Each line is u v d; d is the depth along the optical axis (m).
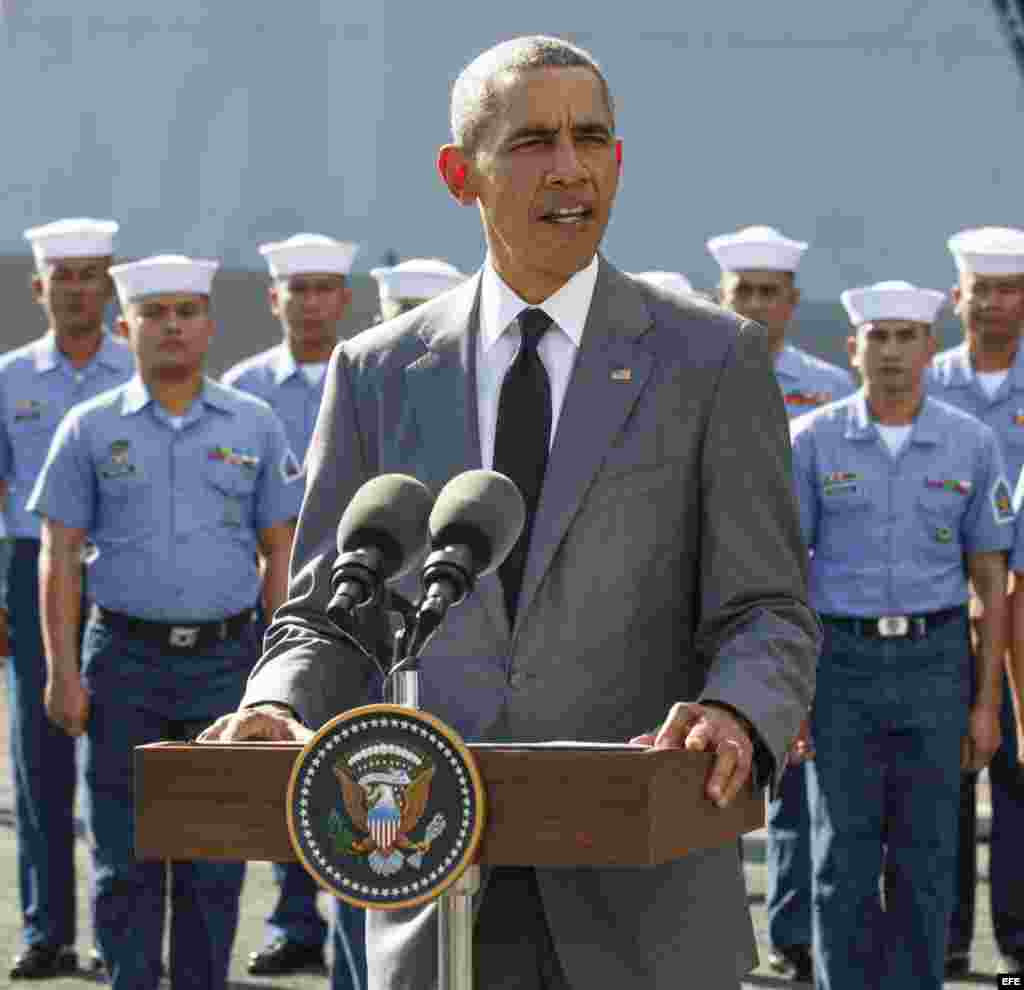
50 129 47.56
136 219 47.59
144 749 9.24
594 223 10.86
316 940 24.91
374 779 8.95
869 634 22.19
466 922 9.52
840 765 22.02
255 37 47.16
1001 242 26.78
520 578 11.02
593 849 8.85
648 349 11.21
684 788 9.30
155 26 47.50
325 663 11.01
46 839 24.78
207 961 21.56
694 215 46.25
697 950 10.86
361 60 47.03
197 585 21.83
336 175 47.19
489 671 10.94
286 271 28.06
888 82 45.94
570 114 10.77
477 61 11.06
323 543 11.48
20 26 47.62
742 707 10.09
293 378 28.08
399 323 11.73
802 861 24.78
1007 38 45.66
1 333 47.62
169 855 9.22
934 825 22.00
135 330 22.25
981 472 22.53
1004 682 24.66
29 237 26.61
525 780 8.91
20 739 25.00
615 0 46.19
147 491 21.91
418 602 10.36
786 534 11.17
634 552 10.96
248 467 22.28
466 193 11.34
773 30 46.00
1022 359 26.88
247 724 10.05
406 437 11.40
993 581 22.64
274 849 9.12
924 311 22.89
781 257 28.16
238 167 47.47
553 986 10.96
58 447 22.09
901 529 22.42
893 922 21.97
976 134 45.91
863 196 46.12
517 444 11.18
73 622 22.08
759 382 11.21
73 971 24.86
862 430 22.72
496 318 11.38
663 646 11.05
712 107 46.28
